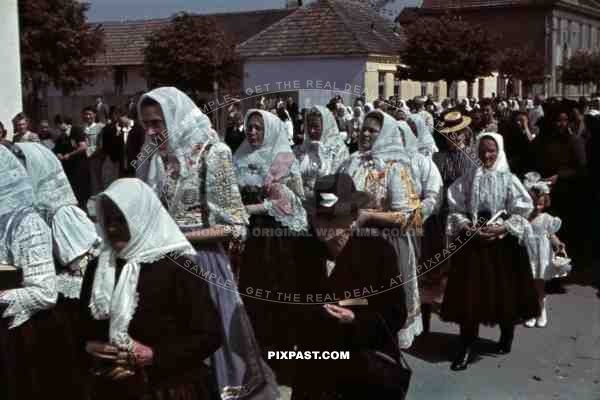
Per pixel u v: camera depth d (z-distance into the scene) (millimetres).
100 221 2904
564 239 8641
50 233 3523
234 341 3809
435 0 49031
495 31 47969
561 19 48438
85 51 22234
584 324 6531
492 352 5824
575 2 49938
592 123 9477
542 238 6496
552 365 5520
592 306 7109
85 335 3023
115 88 32062
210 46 13797
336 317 3041
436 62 16156
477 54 16625
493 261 5438
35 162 3889
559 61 48250
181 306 2881
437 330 6359
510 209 5430
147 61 16031
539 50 47000
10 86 10102
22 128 9742
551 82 47281
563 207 8500
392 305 3107
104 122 14039
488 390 5020
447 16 17344
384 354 3152
